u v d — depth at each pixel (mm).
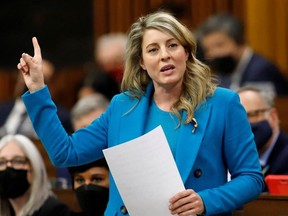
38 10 21984
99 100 12836
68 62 21734
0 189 9906
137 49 7172
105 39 17672
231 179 6984
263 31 19734
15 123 15367
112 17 21547
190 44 7016
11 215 10117
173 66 6898
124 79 7285
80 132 7203
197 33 15391
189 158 6832
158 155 6738
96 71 17328
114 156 6789
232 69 15211
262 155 10461
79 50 21719
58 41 21906
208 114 6945
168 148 6734
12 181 9828
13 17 22094
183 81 7090
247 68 15398
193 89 7012
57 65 21750
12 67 22047
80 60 21703
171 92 7082
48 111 7031
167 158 6734
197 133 6887
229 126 6938
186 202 6582
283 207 8422
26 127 15258
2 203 10070
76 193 9359
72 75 20609
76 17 21812
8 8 22094
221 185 6938
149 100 7195
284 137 10555
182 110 6992
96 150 7191
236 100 7023
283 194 8562
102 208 9297
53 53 21891
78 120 12688
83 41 21734
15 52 22094
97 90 16422
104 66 17234
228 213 7113
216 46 15141
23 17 22047
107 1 21578
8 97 21312
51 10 21953
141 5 21312
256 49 19750
